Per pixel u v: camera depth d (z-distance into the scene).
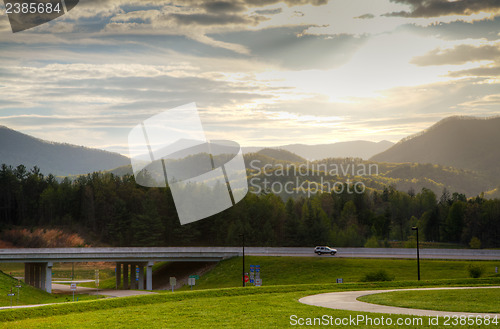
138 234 168.12
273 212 174.00
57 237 182.62
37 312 37.41
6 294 81.81
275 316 33.28
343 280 88.50
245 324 30.62
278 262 105.00
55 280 141.62
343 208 193.00
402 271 88.69
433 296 42.50
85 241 181.88
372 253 109.00
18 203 198.12
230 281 100.75
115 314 36.16
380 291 50.06
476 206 192.38
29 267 112.75
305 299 42.81
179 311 36.66
